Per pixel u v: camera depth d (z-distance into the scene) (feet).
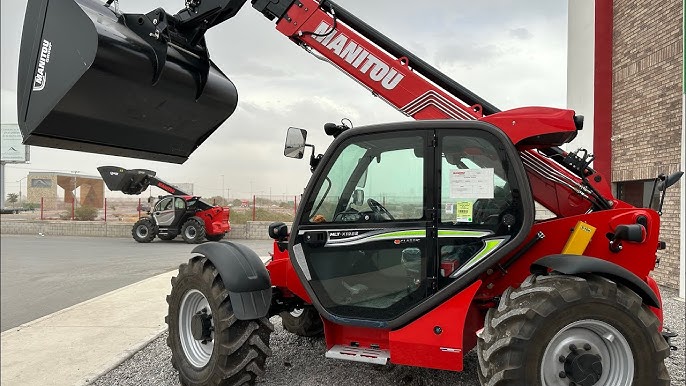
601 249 11.17
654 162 27.09
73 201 87.10
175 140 14.88
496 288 11.57
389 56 14.20
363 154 11.61
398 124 11.21
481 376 9.96
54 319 20.86
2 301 25.76
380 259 11.33
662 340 9.43
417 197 11.12
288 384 12.96
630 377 9.35
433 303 10.67
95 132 12.99
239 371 11.78
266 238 65.10
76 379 13.96
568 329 9.59
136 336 18.19
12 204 122.72
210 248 12.80
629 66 29.60
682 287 22.94
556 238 11.34
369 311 11.32
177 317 13.29
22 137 12.60
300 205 12.03
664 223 25.81
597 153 31.86
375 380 13.15
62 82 12.14
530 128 10.85
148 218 59.57
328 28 14.64
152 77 13.26
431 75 14.15
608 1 31.65
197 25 14.30
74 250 50.52
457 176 10.83
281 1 15.01
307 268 11.93
